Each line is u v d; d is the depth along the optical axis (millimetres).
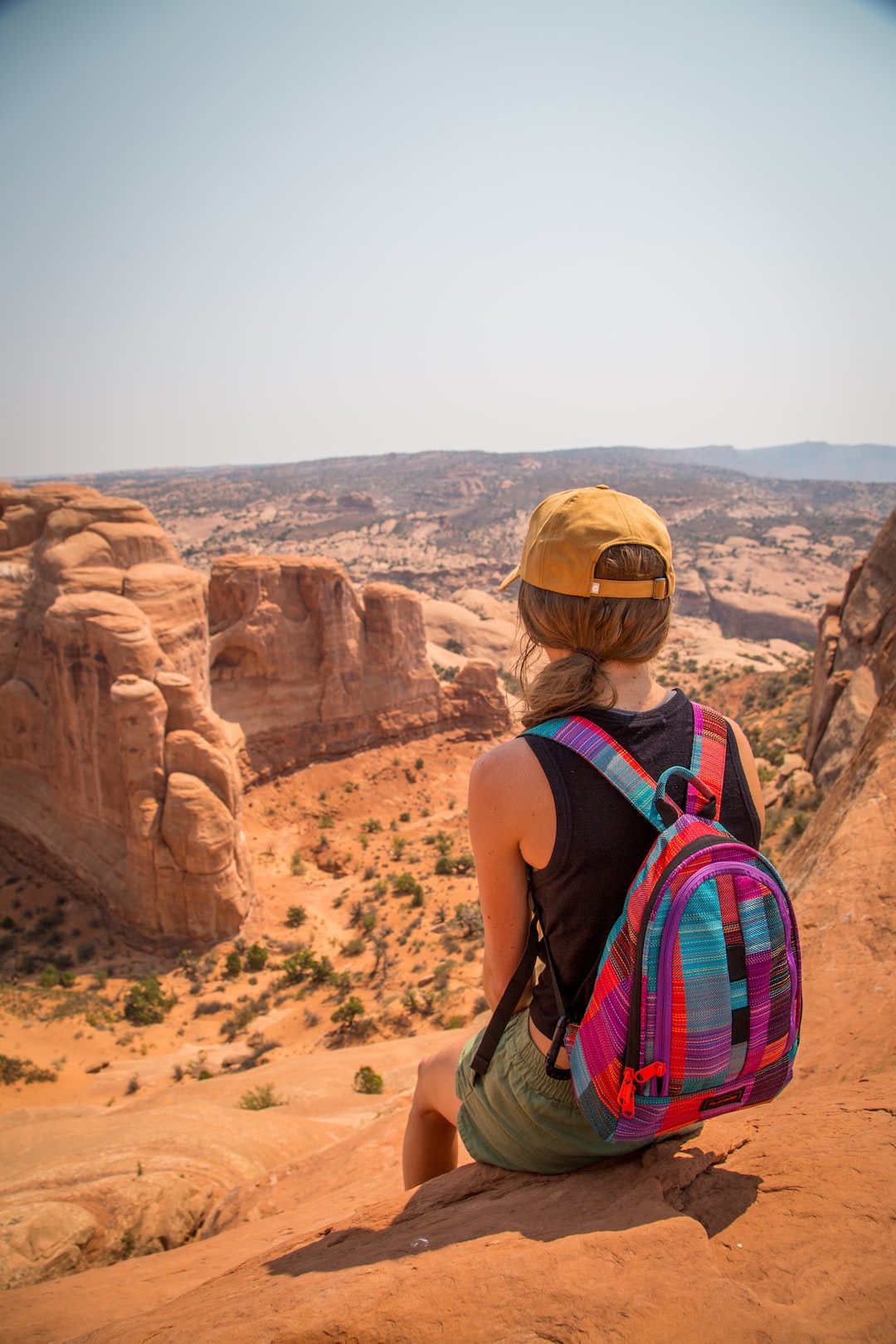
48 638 35406
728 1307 1293
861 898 5086
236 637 53875
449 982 27547
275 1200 6051
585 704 1874
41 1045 24422
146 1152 7492
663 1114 1707
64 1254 6023
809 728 41062
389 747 61000
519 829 1812
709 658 144500
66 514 43469
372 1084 13445
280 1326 1454
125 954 32062
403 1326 1362
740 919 1657
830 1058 3758
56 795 36875
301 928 35844
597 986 1777
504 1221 1850
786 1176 1836
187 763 33188
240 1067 23109
